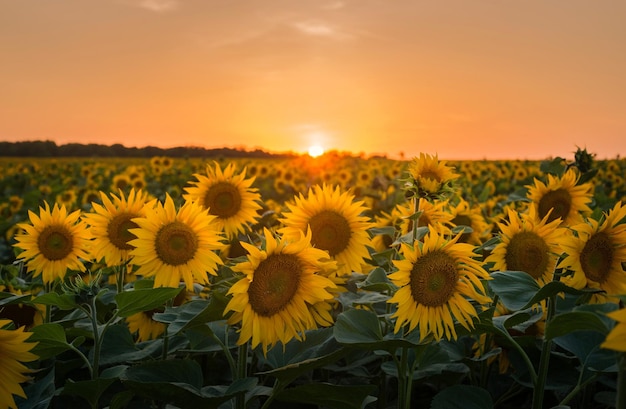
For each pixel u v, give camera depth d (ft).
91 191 54.19
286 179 61.93
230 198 16.69
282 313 9.27
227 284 9.86
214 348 11.32
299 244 9.21
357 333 9.82
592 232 9.62
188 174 69.10
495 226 19.72
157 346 11.84
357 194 39.70
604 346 5.24
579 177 18.51
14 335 7.35
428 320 9.70
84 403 12.15
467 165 69.77
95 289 10.50
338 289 9.73
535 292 9.59
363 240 13.05
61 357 13.41
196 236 11.33
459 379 13.21
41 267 14.33
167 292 9.59
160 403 12.38
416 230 12.05
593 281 9.75
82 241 14.48
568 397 10.25
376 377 14.23
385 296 11.00
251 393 9.82
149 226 11.14
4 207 48.03
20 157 272.31
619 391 7.27
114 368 10.36
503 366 13.76
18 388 7.57
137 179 58.18
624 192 52.19
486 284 11.51
